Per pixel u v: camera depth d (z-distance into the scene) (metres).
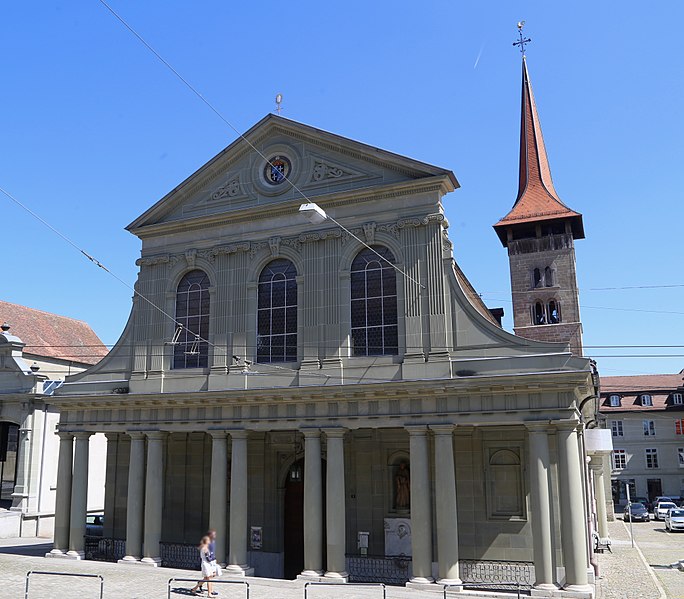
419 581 24.25
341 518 26.14
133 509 29.81
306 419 27.56
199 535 31.39
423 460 25.33
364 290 28.58
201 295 31.80
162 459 30.45
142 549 30.02
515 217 55.53
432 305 26.86
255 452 31.17
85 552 31.31
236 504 27.91
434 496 26.62
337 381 27.59
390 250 28.33
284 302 30.00
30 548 36.81
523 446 26.48
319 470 27.12
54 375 51.91
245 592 23.62
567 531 23.03
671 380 85.00
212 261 31.50
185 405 29.78
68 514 31.59
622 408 81.81
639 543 44.06
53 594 22.72
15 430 44.84
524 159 58.97
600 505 43.22
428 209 27.80
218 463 28.80
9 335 45.62
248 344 29.89
